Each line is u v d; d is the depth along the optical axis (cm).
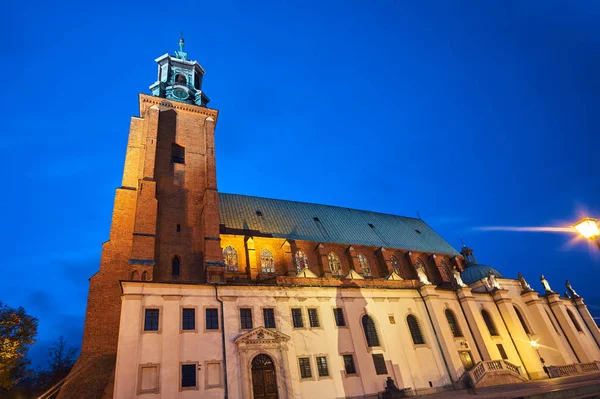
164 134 4678
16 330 3678
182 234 4062
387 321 4197
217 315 3453
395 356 3959
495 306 5172
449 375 4066
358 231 6297
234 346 3316
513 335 4881
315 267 5169
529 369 4622
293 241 5166
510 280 5650
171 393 2925
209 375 3112
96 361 3173
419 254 6347
